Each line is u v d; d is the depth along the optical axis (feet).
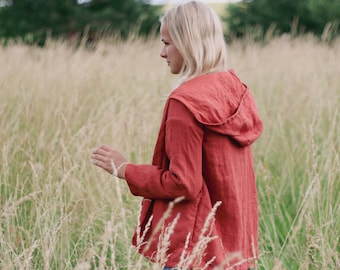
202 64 7.23
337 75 20.25
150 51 26.22
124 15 69.10
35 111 15.89
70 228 10.71
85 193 11.89
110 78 20.39
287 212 12.77
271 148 16.24
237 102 7.36
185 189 6.75
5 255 8.74
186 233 6.95
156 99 18.26
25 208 10.91
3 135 13.79
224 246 7.18
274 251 10.45
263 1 67.41
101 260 7.11
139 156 13.16
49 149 13.57
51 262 9.76
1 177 12.44
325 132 16.16
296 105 17.63
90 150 13.09
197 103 6.78
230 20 68.85
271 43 29.37
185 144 6.74
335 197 12.18
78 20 67.05
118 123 14.26
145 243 7.52
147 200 7.47
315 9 60.13
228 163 7.06
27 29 66.85
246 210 7.61
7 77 18.67
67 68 20.97
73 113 15.87
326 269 9.12
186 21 7.21
